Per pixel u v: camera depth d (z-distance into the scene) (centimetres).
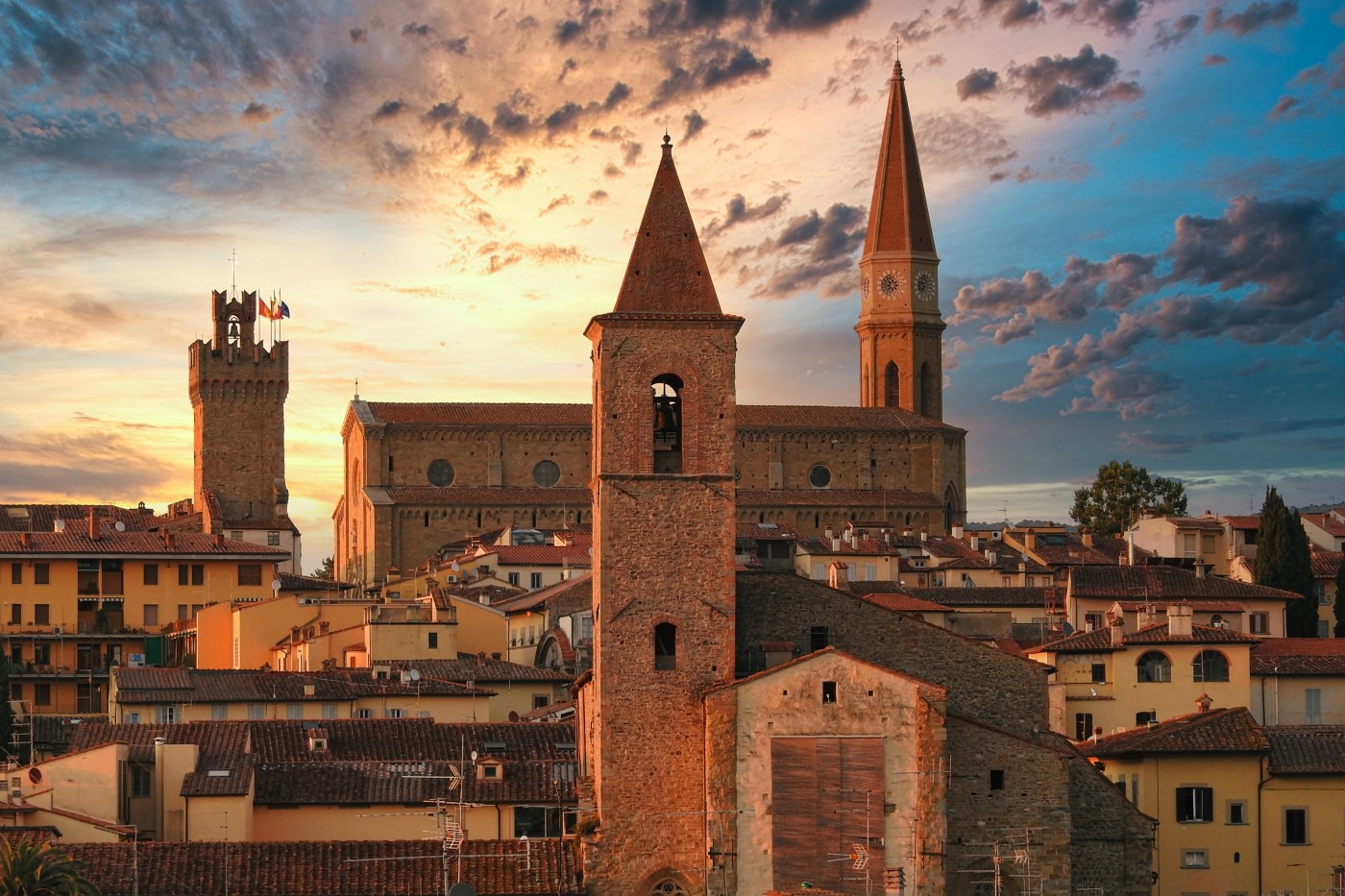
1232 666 13400
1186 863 11481
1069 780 10588
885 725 10175
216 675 14350
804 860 10112
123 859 10156
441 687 14375
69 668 18212
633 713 10394
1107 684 13400
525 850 10575
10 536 18962
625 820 10312
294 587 19662
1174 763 11550
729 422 10606
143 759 11606
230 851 10325
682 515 10525
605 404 10556
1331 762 11619
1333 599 19200
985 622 15000
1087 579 16462
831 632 10806
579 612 16525
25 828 10406
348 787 11581
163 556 18775
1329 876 11500
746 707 10188
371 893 10094
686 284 10675
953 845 10356
